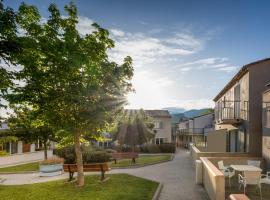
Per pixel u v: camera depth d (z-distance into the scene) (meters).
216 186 7.96
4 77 7.80
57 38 10.96
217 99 30.31
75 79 11.03
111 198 9.38
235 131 20.81
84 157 20.62
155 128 48.16
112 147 37.81
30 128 22.06
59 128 11.70
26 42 8.24
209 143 22.77
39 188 11.48
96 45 11.57
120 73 11.86
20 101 10.56
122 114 12.71
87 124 11.58
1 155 11.00
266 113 13.94
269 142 13.40
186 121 53.34
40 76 10.47
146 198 9.35
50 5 10.95
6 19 6.92
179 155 31.81
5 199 9.68
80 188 11.21
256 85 16.02
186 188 11.28
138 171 16.64
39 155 30.86
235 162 14.47
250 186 11.45
